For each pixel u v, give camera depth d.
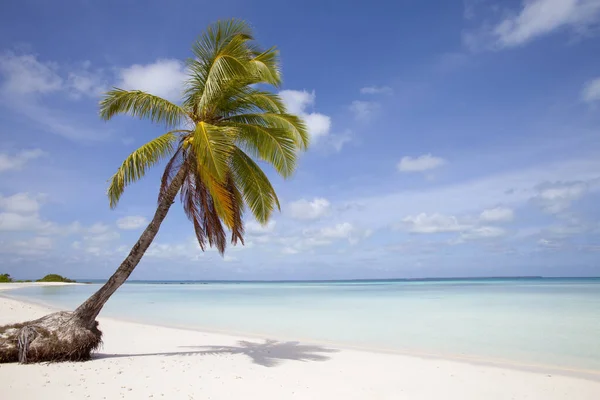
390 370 8.60
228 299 35.31
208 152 8.16
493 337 13.04
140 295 44.06
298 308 24.86
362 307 25.02
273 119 10.37
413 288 62.06
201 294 46.69
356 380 7.70
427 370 8.63
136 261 9.57
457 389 7.22
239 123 9.96
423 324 16.41
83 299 31.27
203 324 16.95
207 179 8.68
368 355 10.25
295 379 7.65
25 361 8.18
